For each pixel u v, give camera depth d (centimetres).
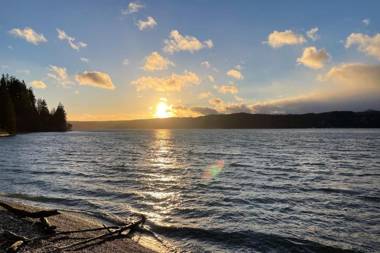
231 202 1939
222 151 6203
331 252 1184
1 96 13088
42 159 4578
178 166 3775
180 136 14975
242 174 3158
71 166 3731
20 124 16225
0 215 1330
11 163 4047
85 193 2153
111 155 5294
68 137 12775
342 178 2945
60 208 1752
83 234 1218
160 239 1270
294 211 1752
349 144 8356
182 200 1964
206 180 2752
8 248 945
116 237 1233
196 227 1419
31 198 2000
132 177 2892
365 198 2086
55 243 1077
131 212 1667
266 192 2258
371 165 3978
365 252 1179
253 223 1512
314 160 4566
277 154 5547
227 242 1259
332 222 1548
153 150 6475
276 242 1264
